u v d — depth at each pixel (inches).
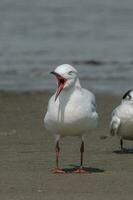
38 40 1535.4
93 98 447.8
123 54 1309.1
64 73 428.1
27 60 1237.7
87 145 561.6
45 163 485.7
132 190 394.3
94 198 372.8
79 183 415.2
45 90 931.3
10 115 723.4
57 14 2101.4
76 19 1958.7
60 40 1535.4
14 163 484.4
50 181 421.1
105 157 513.3
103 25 1813.5
